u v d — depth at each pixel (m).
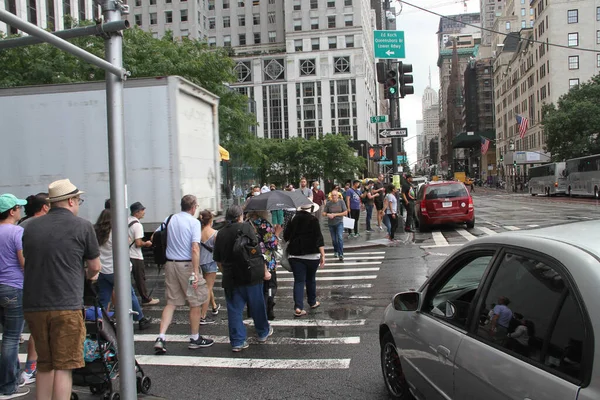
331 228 12.80
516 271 2.90
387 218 15.66
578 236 2.73
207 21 84.38
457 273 3.69
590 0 65.44
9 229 4.71
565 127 50.59
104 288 6.75
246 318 7.63
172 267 6.12
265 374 5.23
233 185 22.62
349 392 4.68
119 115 3.53
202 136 11.16
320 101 79.00
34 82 19.58
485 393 2.81
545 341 2.48
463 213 18.50
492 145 125.00
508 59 102.50
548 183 50.28
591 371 2.15
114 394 4.36
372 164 80.81
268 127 80.62
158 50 22.25
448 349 3.29
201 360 5.73
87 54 3.14
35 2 30.88
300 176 56.19
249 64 81.31
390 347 4.50
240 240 5.96
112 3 3.52
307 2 78.56
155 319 7.67
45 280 3.78
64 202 3.98
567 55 66.38
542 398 2.35
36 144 10.20
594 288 2.24
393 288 9.21
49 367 3.81
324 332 6.66
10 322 4.72
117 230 3.48
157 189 10.05
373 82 99.38
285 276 11.09
